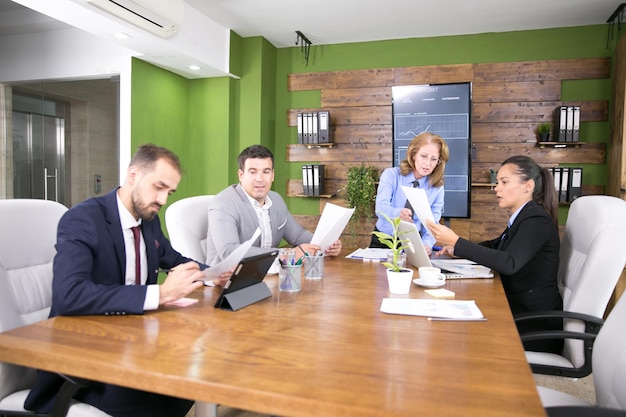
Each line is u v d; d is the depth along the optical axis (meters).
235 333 1.15
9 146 4.76
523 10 3.99
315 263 1.83
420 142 3.11
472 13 4.07
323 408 0.78
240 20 4.31
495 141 4.50
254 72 4.75
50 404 1.25
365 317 1.30
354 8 3.99
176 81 4.69
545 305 1.94
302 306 1.42
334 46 4.93
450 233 1.91
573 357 1.72
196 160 4.89
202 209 2.42
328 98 4.93
